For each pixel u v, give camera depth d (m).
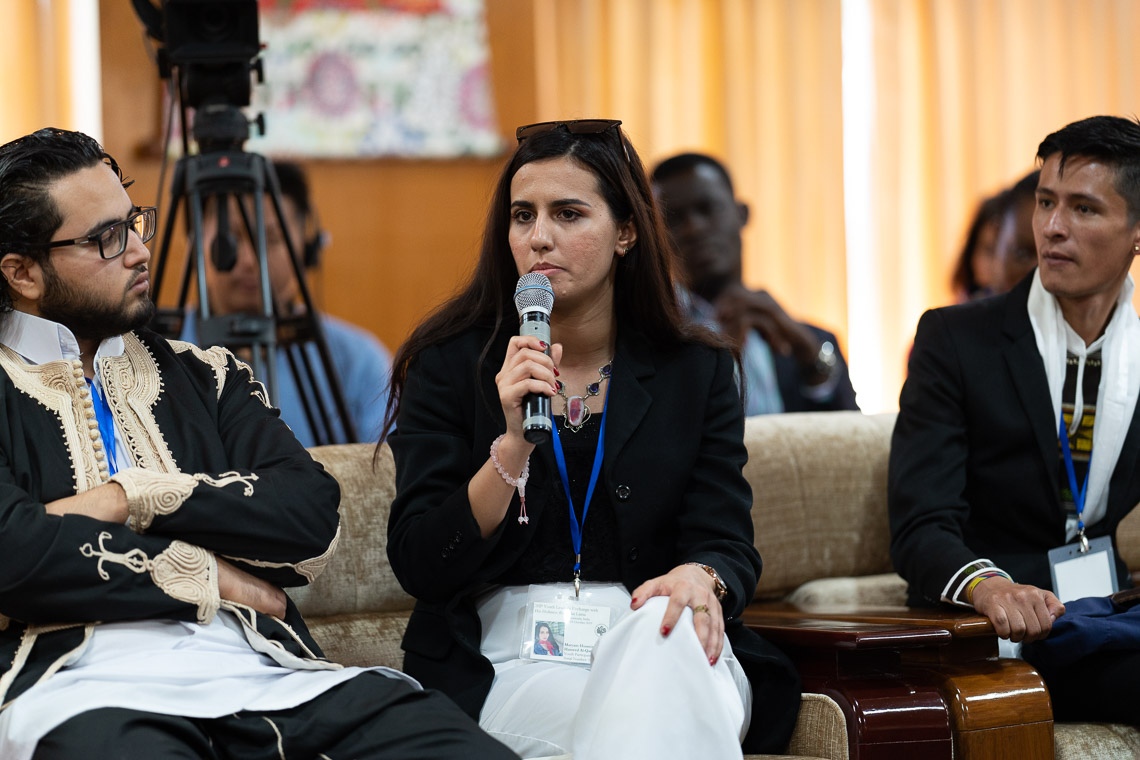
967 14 8.37
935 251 8.31
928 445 3.95
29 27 6.82
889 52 8.27
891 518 3.94
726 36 7.96
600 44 7.82
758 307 6.29
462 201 7.51
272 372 4.39
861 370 8.21
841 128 8.08
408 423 3.39
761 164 8.02
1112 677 3.52
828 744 3.14
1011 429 3.94
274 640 2.90
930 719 3.13
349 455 3.82
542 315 2.99
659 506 3.32
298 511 2.96
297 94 7.31
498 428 3.30
